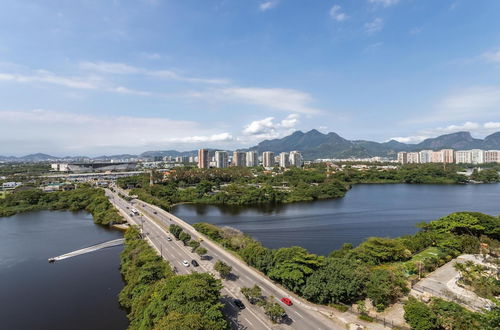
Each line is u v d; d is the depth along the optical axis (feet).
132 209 524.11
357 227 438.40
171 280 185.47
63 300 235.81
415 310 156.97
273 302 190.49
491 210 547.90
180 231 341.41
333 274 198.29
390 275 195.83
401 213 532.73
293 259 214.28
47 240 393.70
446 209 564.30
